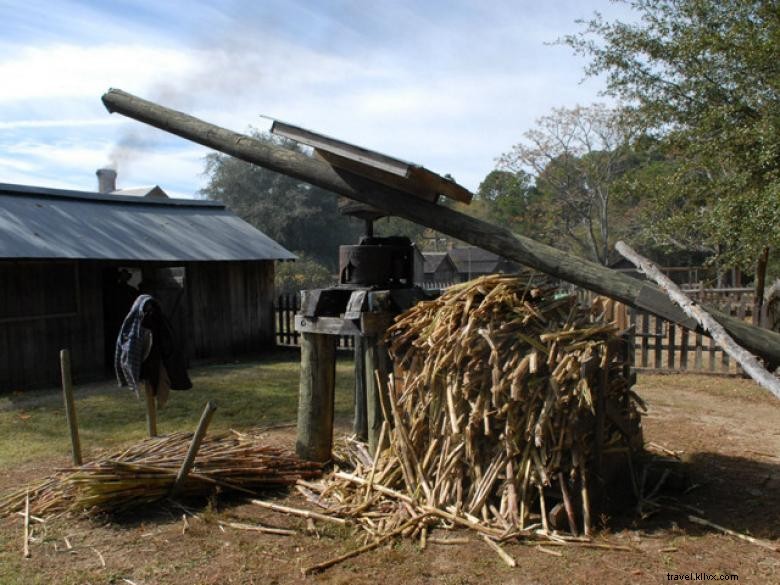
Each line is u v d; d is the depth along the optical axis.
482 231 4.72
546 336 4.34
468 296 4.66
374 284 5.31
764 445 6.24
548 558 3.74
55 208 11.88
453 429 4.36
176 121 5.41
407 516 4.30
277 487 5.09
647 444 6.06
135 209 13.51
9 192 11.62
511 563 3.65
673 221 10.41
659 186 10.54
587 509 4.08
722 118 9.20
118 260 10.71
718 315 4.36
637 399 5.00
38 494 4.89
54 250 9.97
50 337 10.27
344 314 5.12
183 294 12.36
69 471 4.76
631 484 4.84
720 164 9.91
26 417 7.90
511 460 4.29
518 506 4.18
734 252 9.73
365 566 3.72
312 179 5.08
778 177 8.54
